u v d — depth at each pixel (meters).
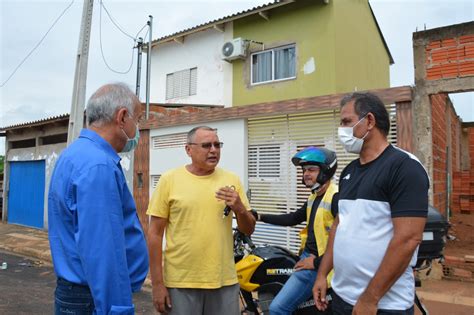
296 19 12.43
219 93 14.12
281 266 3.29
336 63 11.71
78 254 1.86
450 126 10.68
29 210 13.85
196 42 14.87
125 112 2.08
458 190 12.22
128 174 9.93
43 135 13.46
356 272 2.15
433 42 6.34
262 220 3.58
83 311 1.86
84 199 1.78
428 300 5.29
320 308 2.55
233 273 2.85
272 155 7.29
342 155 6.46
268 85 12.90
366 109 2.24
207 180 2.85
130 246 2.04
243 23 13.59
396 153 2.14
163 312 2.75
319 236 3.00
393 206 2.03
